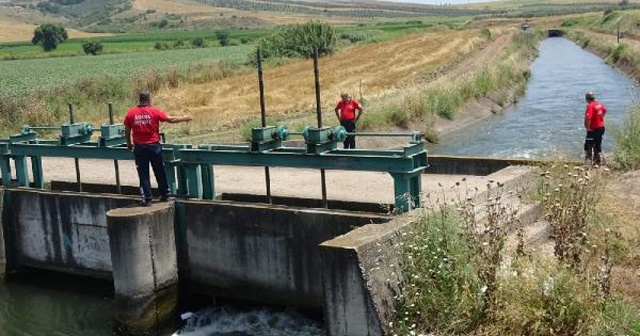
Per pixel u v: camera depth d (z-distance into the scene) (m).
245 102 33.62
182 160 12.49
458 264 8.46
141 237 11.50
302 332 11.05
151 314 11.73
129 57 75.19
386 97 31.45
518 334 7.85
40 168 15.02
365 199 12.17
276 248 11.56
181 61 63.47
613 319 7.72
